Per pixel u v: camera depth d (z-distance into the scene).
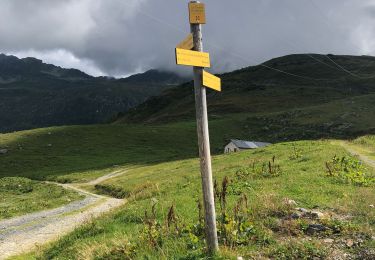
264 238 11.40
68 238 17.45
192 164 66.62
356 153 44.47
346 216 13.59
